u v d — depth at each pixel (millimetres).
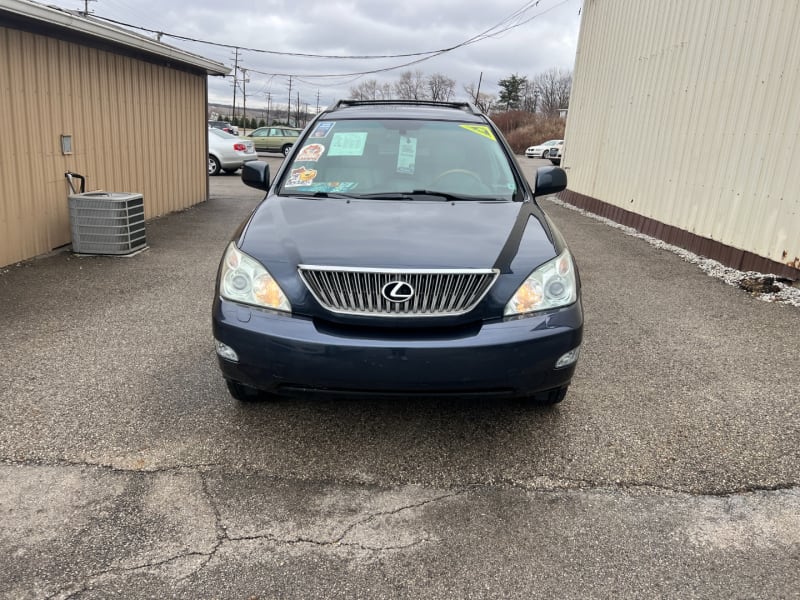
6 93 6320
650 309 5582
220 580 2203
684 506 2670
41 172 6980
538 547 2406
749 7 7078
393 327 2754
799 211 6094
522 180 4023
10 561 2262
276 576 2230
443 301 2762
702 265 7445
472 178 3914
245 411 3434
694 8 8391
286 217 3297
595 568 2295
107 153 8469
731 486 2820
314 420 3361
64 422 3264
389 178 3875
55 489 2693
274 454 3020
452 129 4336
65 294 5625
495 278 2812
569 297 2938
